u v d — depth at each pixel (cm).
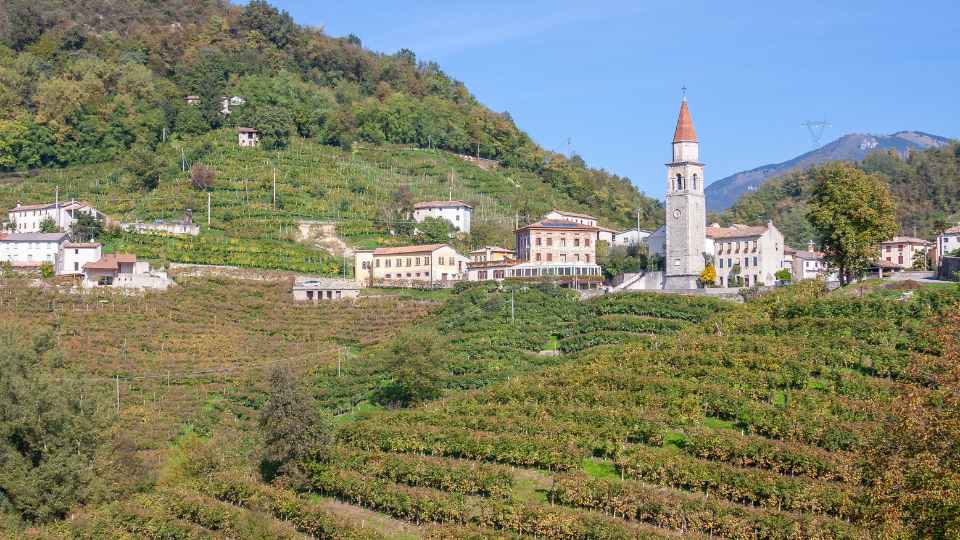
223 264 17725
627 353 11050
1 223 19850
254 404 12200
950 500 5175
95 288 15912
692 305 13338
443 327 14125
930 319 10369
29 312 14675
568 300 14625
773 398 9512
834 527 6900
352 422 10400
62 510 9375
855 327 10719
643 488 7869
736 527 7219
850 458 7694
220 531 8781
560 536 7550
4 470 9331
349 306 15825
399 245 19550
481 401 10419
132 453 10344
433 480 8688
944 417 5612
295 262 17988
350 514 8600
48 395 9681
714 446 8431
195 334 14562
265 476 9744
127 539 8850
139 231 19100
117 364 13225
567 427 9106
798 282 13588
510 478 8331
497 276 17250
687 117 15938
